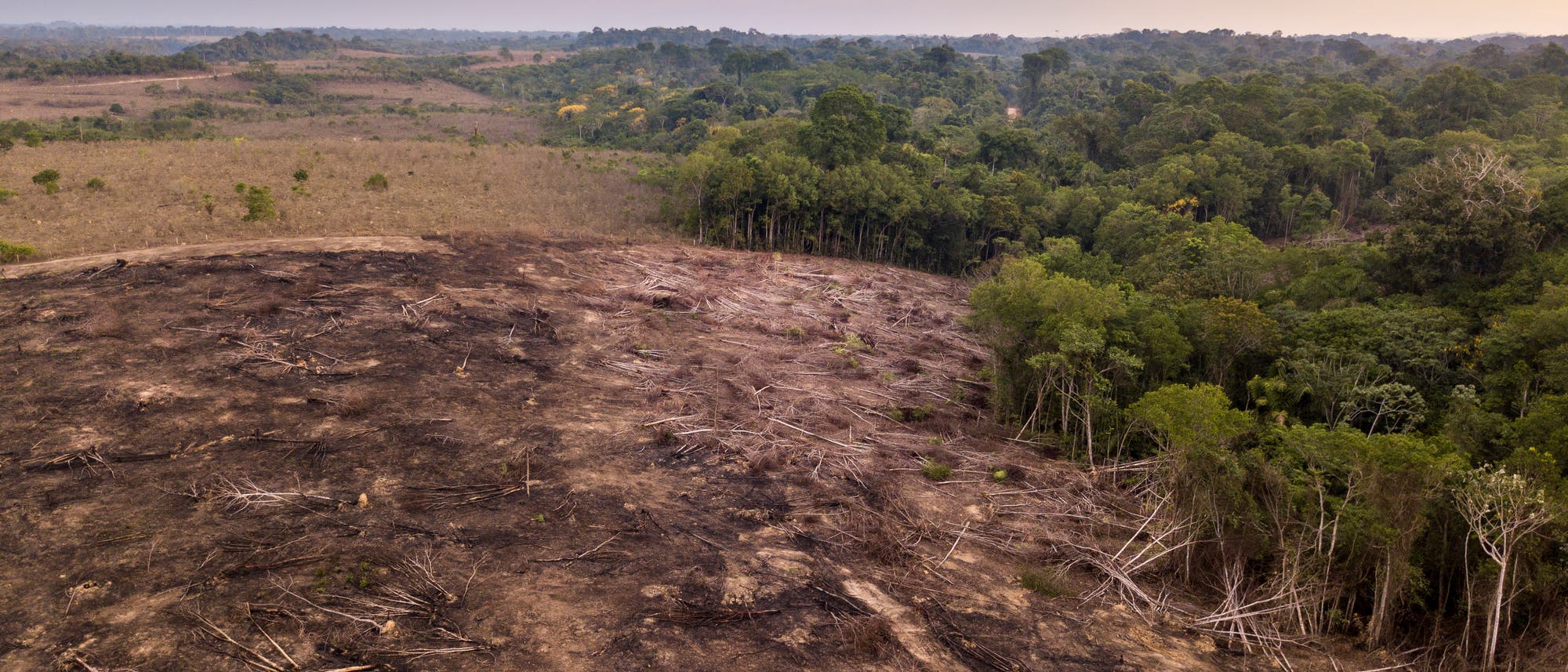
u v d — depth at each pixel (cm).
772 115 11019
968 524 1711
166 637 984
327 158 4984
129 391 1617
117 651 951
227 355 1856
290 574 1135
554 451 1675
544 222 4259
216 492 1316
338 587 1121
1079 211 5288
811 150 5547
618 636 1108
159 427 1502
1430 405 2152
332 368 1892
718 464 1755
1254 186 5647
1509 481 1323
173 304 2131
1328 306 2875
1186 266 3809
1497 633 1298
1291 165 5994
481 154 5769
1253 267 3334
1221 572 1596
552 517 1405
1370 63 14088
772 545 1438
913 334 3325
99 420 1500
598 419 1892
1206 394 1691
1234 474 1644
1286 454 1738
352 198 4150
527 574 1225
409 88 14812
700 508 1541
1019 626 1316
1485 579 1391
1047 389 2361
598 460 1677
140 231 3147
